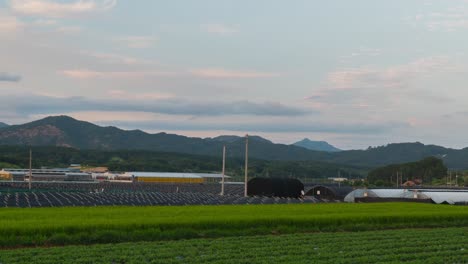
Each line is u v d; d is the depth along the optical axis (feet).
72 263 78.48
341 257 88.22
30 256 83.61
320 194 302.25
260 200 249.96
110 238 103.81
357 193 276.21
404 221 144.05
